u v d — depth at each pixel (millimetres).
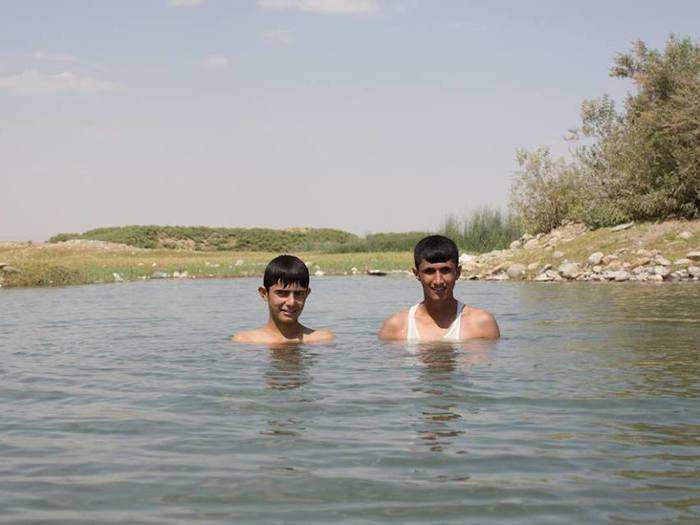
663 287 13695
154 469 2801
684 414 3574
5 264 17922
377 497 2484
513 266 19062
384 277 19828
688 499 2447
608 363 5039
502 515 2328
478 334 6422
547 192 25297
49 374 4859
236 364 5164
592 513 2340
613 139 23359
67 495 2535
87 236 48625
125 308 10312
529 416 3559
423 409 3719
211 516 2334
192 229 50750
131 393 4195
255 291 14555
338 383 4406
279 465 2830
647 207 20859
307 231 52875
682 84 22219
